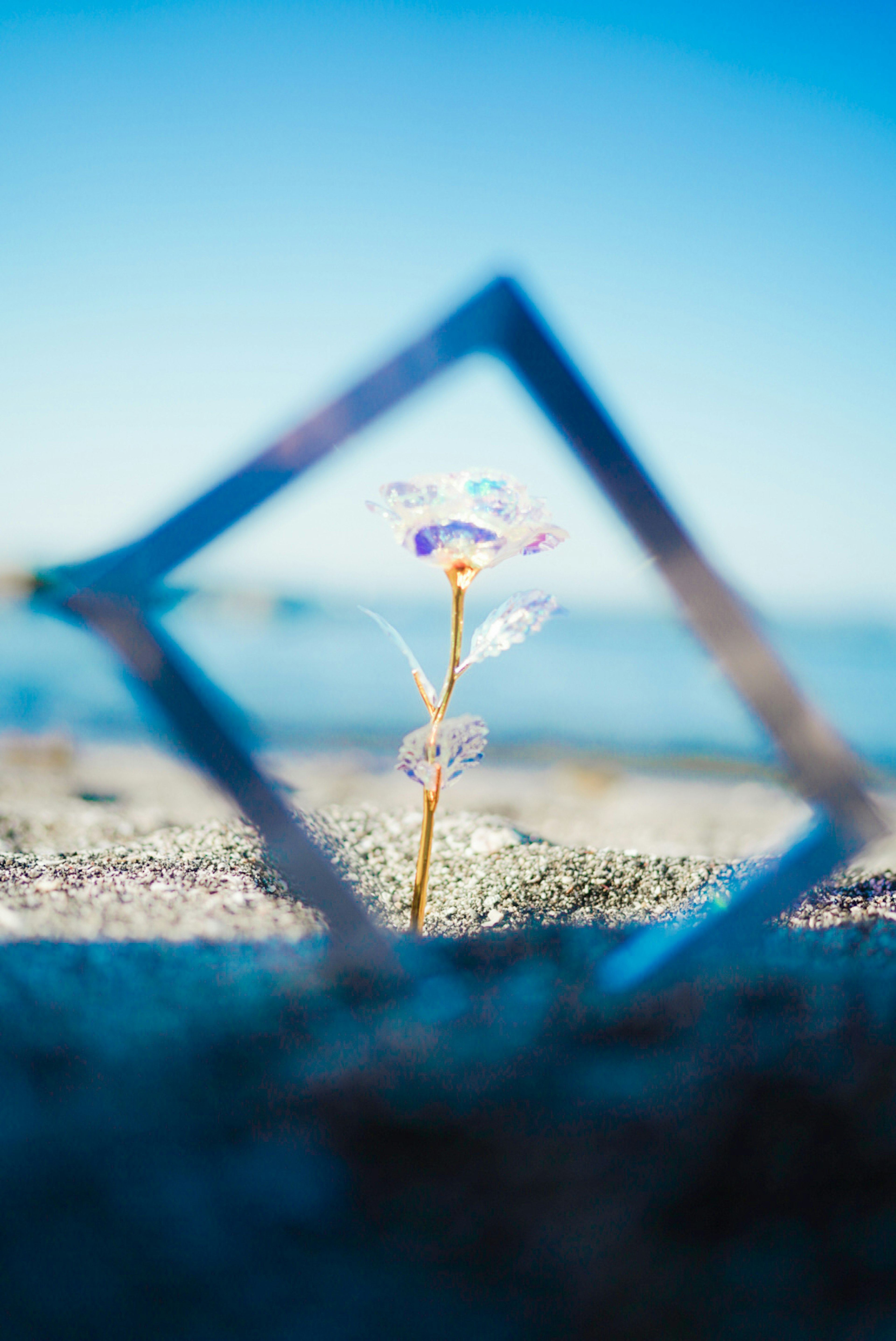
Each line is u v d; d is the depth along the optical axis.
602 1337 0.50
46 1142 0.54
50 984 0.62
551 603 0.65
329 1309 0.50
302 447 0.58
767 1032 0.58
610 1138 0.54
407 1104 0.55
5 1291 0.50
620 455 0.59
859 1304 0.51
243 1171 0.54
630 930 0.68
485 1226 0.52
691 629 0.60
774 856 0.62
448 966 0.64
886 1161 0.53
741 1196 0.53
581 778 2.09
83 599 0.57
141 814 1.03
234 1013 0.60
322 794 1.37
